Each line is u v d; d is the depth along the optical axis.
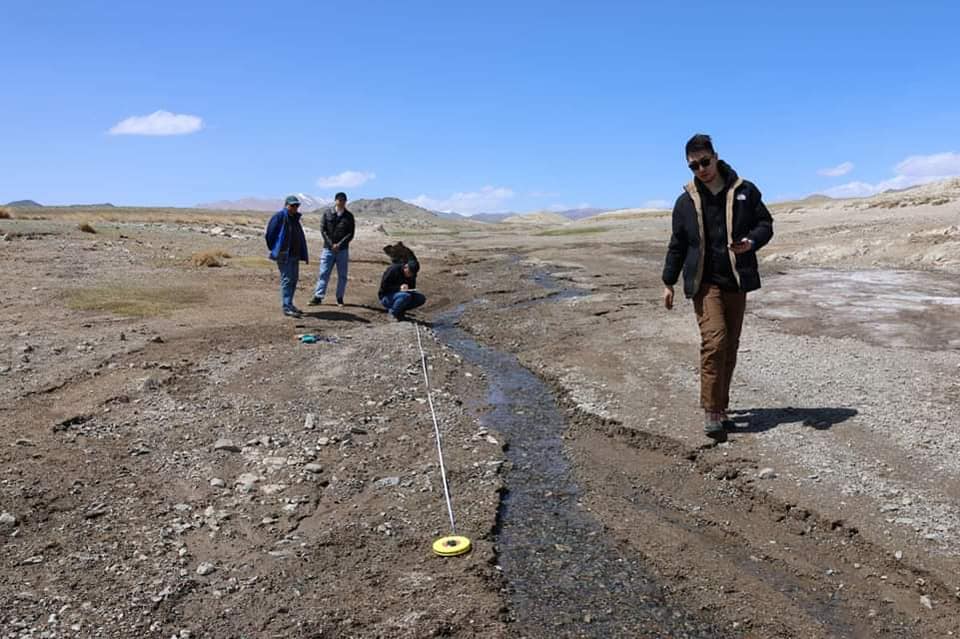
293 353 10.12
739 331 6.73
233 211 84.31
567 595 4.45
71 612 4.04
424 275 21.53
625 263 23.75
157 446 6.60
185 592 4.31
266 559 4.75
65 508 5.29
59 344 9.95
